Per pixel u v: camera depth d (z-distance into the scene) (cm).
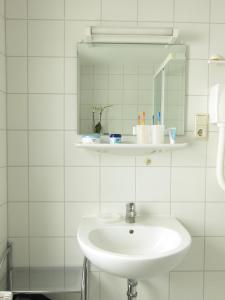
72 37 133
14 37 132
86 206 138
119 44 132
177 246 101
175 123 135
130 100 134
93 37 128
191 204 139
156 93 134
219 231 140
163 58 134
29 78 133
